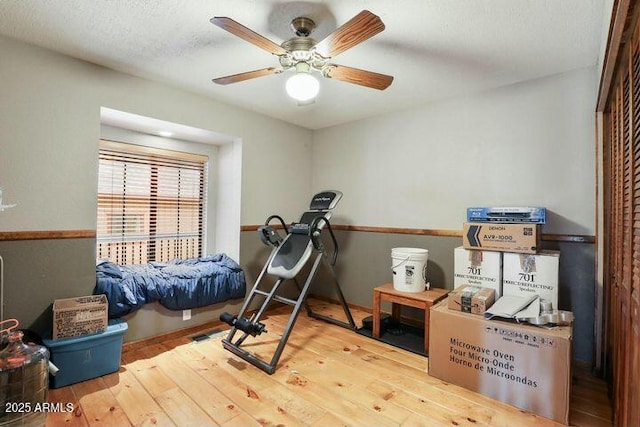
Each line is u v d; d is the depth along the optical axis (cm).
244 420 173
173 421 172
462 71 246
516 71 245
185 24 189
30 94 212
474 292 221
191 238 367
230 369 228
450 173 303
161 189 343
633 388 127
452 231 301
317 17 179
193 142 361
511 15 174
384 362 241
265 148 362
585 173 237
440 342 216
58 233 223
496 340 194
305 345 271
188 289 287
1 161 202
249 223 349
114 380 212
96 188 241
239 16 179
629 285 138
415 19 179
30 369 166
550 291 216
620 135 170
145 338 267
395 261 286
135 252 325
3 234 202
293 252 289
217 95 303
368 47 211
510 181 270
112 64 240
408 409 184
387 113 349
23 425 162
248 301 287
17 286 208
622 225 163
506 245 230
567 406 172
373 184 361
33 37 203
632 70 132
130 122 283
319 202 322
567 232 244
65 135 226
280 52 180
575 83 241
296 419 175
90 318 213
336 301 393
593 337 231
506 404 189
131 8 174
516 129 267
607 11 148
